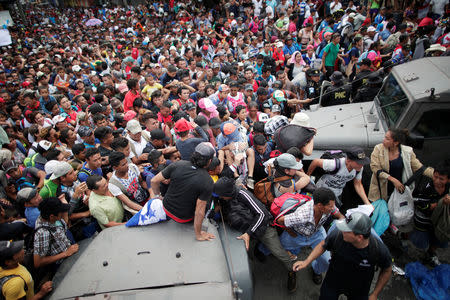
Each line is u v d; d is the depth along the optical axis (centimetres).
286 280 393
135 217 297
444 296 341
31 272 319
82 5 3378
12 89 933
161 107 570
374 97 621
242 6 1770
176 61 877
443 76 460
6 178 446
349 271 279
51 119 680
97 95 680
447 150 447
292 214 329
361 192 412
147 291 221
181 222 290
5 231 338
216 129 498
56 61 1213
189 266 242
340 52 1024
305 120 459
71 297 221
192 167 278
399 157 400
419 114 437
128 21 2416
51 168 376
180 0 2142
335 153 423
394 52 873
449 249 426
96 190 354
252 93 685
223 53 1108
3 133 540
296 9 1521
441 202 358
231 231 321
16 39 1853
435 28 977
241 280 273
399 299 360
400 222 398
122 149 421
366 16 1341
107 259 253
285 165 354
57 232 323
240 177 411
